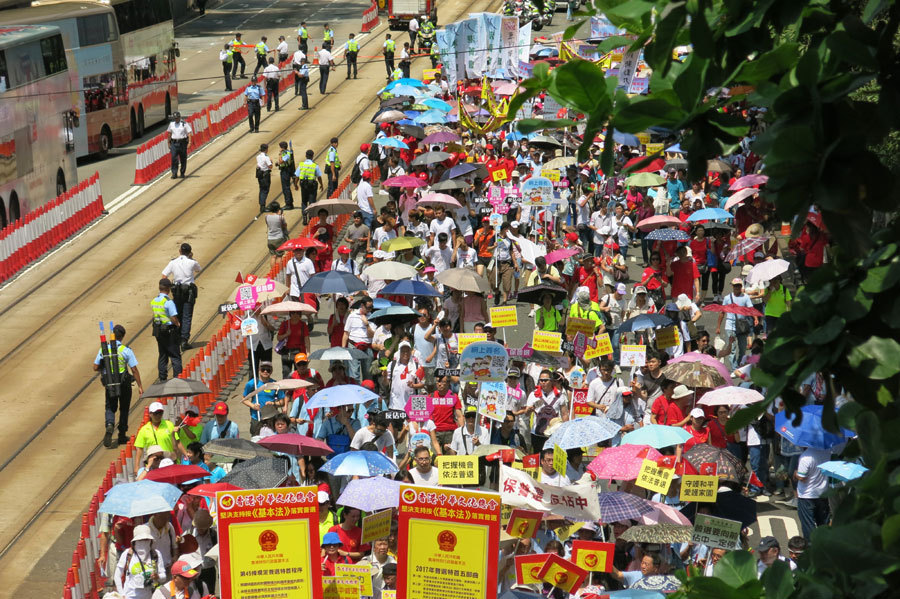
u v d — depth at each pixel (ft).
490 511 56.18
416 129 219.20
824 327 18.07
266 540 57.21
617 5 17.44
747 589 20.65
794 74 17.15
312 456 100.32
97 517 90.89
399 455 104.83
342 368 106.22
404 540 57.06
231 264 176.76
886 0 17.13
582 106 18.11
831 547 16.89
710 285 167.73
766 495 101.09
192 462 90.89
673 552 79.61
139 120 279.90
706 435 95.30
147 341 146.72
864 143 16.65
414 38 361.30
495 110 213.46
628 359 103.55
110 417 115.34
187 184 226.58
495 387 94.58
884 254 18.02
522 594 64.80
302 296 142.10
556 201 156.66
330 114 285.84
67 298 162.20
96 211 202.59
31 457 114.01
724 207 166.71
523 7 360.48
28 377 134.82
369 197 174.60
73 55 238.48
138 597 75.56
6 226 180.86
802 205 17.03
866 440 17.87
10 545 96.73
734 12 17.93
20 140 188.24
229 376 135.95
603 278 137.28
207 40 421.59
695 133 18.07
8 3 256.73
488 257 154.61
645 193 181.68
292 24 448.24
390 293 126.93
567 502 69.82
